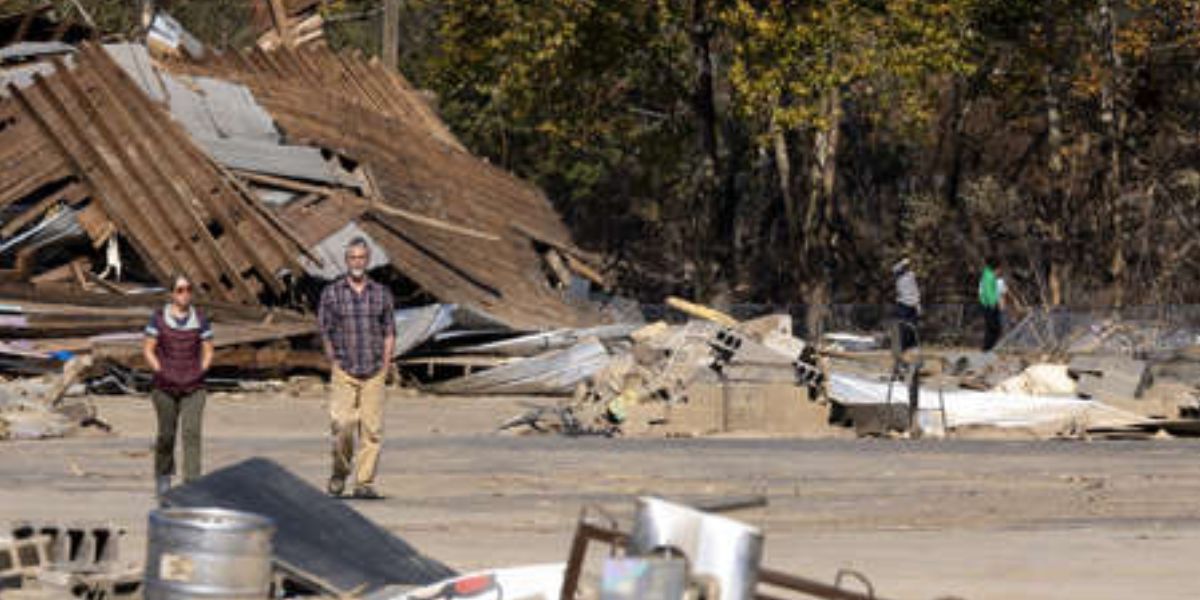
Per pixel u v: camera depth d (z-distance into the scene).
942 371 59.84
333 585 18.59
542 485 34.00
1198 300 115.88
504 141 130.75
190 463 28.44
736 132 125.31
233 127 71.44
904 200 132.12
